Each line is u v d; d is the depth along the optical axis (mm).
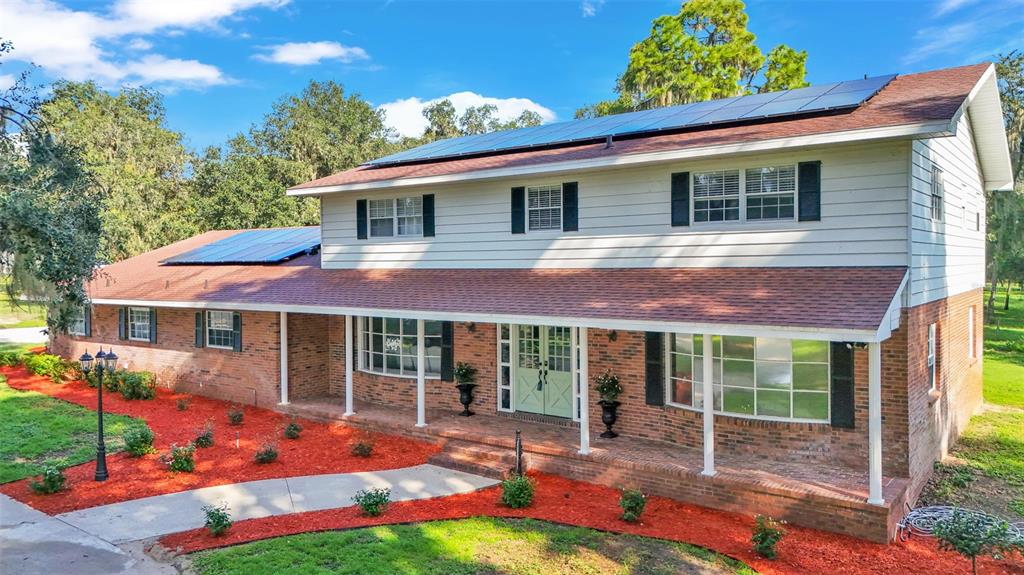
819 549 8250
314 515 9352
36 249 8516
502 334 14094
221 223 38000
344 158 46188
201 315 17828
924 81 12555
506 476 11125
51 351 22906
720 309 9562
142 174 40844
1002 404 17859
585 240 12938
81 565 7742
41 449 12672
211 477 11195
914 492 10062
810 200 10602
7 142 9641
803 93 13938
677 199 11828
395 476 11297
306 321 16594
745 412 10859
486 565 7637
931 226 11258
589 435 12258
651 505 9867
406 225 15750
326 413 14805
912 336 9961
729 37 35000
